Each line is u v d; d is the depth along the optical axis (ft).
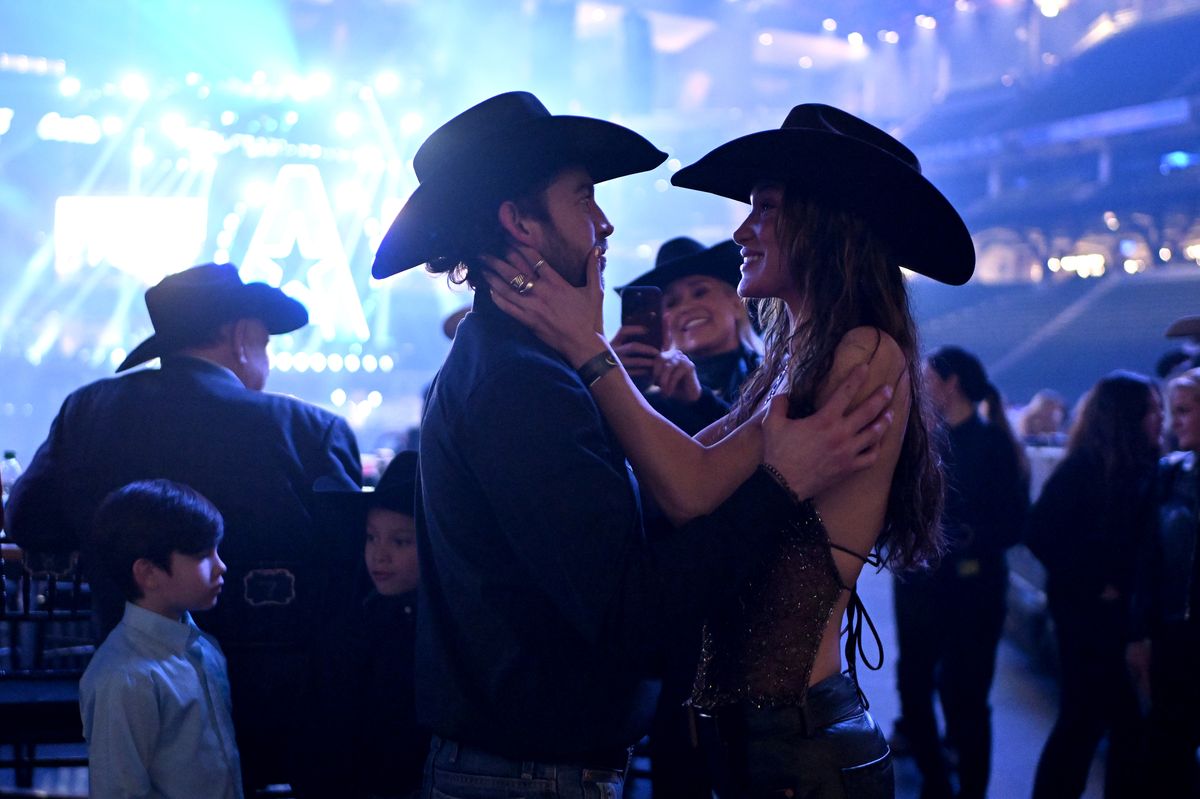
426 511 5.47
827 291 5.52
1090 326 93.09
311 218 66.49
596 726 5.25
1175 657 10.02
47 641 12.16
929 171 118.52
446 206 5.50
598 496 4.84
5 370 74.49
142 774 6.75
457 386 5.30
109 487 8.18
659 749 8.64
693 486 5.12
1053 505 12.18
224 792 7.16
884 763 5.47
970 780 12.83
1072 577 12.05
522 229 5.42
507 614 5.16
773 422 5.22
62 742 8.13
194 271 8.87
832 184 5.57
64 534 8.43
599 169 5.97
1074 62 113.50
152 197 66.74
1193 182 96.94
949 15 125.49
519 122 5.31
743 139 5.47
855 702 5.53
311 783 7.95
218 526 7.30
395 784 7.86
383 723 7.84
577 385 5.09
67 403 8.55
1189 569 10.01
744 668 5.38
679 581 4.83
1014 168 112.47
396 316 84.74
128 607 7.11
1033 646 20.61
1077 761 12.14
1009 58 124.06
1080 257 107.34
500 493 4.96
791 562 5.33
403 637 7.91
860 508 5.41
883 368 5.37
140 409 8.30
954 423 13.10
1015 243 113.91
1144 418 11.96
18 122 67.97
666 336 10.02
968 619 12.82
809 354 5.42
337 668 7.91
